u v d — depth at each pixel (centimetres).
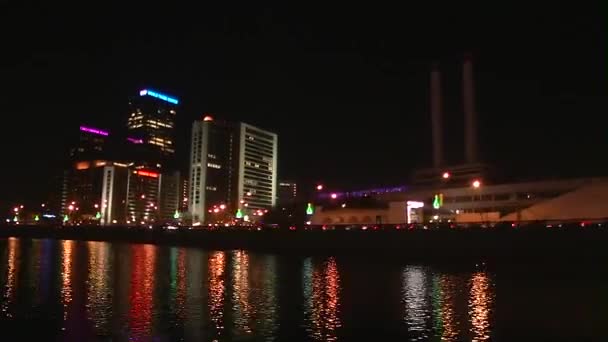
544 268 6538
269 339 2772
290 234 10788
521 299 4094
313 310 3597
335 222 13525
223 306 3747
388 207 13038
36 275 5612
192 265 7212
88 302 3856
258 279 5500
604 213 10894
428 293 4441
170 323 3142
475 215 12338
